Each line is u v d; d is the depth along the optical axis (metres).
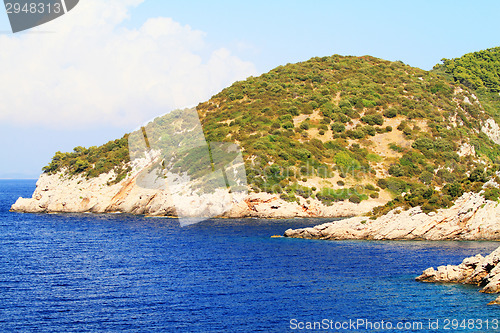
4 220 110.25
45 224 102.69
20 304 43.12
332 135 136.50
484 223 73.75
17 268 58.59
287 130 133.25
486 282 46.78
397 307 41.59
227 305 42.72
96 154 134.50
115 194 120.69
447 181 123.50
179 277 53.00
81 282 51.03
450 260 59.97
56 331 36.66
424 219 75.62
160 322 38.44
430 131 142.25
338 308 41.66
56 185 131.50
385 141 136.50
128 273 55.25
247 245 72.94
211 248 70.75
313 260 61.16
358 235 77.12
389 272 54.28
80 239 82.19
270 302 43.56
